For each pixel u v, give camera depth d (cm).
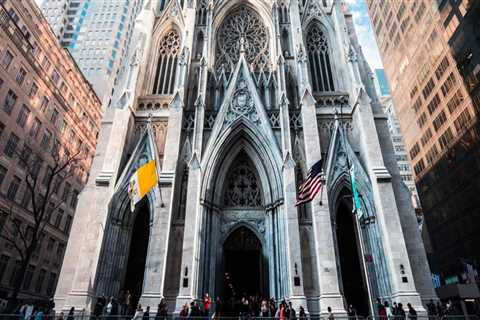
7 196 4206
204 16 3825
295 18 3559
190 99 3291
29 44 4719
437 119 5825
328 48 3638
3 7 4216
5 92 4234
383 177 2652
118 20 9531
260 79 3447
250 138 3105
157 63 3591
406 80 6869
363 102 2984
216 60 3675
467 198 5075
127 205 2747
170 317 2106
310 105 3022
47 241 5038
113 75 6756
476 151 4838
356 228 2798
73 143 6041
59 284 2438
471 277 4734
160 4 3953
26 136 4653
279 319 1902
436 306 2306
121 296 2470
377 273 2511
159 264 2395
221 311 2652
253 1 3947
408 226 2680
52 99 5334
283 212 2705
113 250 2556
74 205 5891
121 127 2914
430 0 5781
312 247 2602
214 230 2780
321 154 3016
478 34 4644
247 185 3136
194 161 2803
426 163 6238
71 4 10100
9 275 4194
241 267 3180
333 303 2273
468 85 4944
